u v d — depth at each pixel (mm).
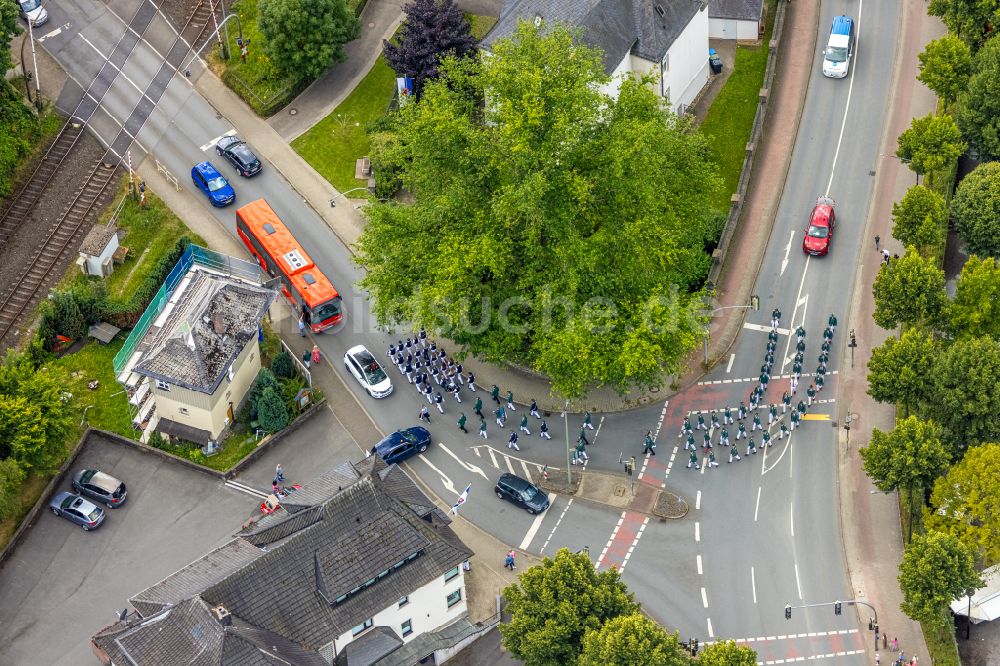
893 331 141750
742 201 153500
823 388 138375
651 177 129250
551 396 139125
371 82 167000
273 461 134500
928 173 149375
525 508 129500
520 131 123125
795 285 146875
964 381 124375
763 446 133750
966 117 150125
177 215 154875
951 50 153000
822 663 118125
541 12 153500
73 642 121000
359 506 116750
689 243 139000
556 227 126375
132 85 166250
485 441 135875
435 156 129375
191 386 131375
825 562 124938
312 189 158000
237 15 171625
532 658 111125
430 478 133000
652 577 124312
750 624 120688
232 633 107625
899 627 119875
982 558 123438
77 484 130750
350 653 115062
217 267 149250
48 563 126625
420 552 117000
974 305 132375
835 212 152375
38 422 127062
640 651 105125
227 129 163125
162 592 114812
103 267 148000
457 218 130750
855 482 130875
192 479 133375
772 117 162125
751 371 140125
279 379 140250
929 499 125438
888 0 172500
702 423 135500
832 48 164375
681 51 156750
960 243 150250
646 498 130250
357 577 114125
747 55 167375
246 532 119312
